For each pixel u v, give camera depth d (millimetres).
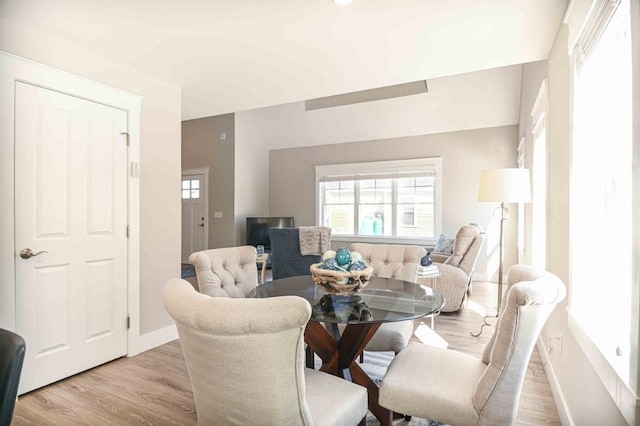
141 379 2430
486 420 1332
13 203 2131
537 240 3488
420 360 1702
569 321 1806
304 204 7477
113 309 2711
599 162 1563
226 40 2381
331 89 3348
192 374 1161
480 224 5934
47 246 2297
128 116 2809
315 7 1992
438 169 6223
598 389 1386
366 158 6895
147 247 2975
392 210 6672
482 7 1990
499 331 1314
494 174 3133
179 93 3266
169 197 3176
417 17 2102
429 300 1868
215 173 7008
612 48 1406
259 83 3182
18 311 2158
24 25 2170
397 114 6086
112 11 2021
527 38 2350
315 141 7242
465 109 5652
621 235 1279
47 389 2279
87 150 2525
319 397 1371
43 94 2271
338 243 7152
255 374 1019
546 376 2473
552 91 2434
